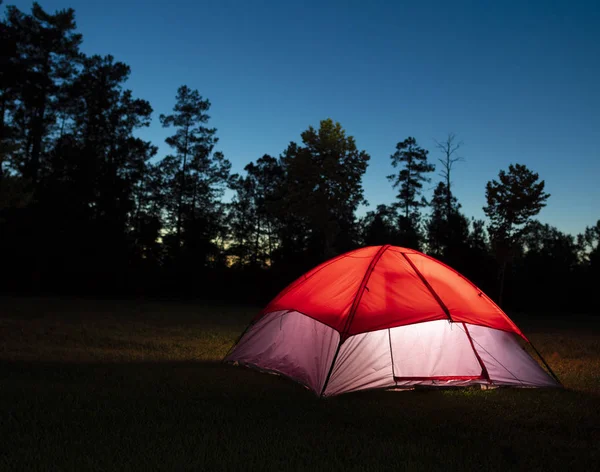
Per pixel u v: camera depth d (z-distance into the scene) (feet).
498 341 25.62
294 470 12.82
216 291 131.13
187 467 12.62
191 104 173.06
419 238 151.33
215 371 26.37
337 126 135.33
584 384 25.50
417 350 24.48
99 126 151.64
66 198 123.44
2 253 121.29
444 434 16.24
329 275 26.17
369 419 17.85
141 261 137.69
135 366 27.50
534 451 14.79
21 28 136.46
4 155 75.66
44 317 57.77
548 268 124.26
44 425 15.74
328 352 23.32
